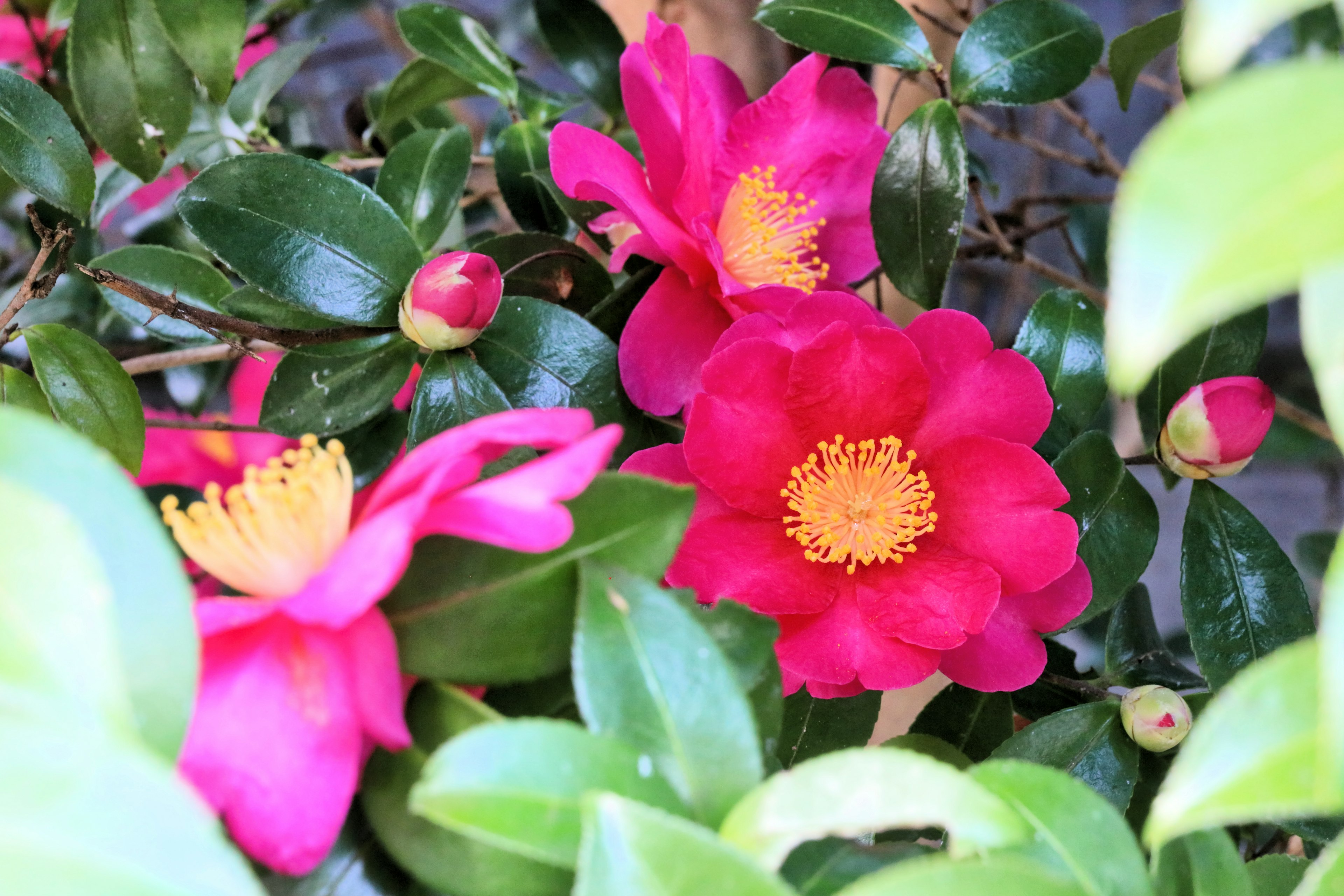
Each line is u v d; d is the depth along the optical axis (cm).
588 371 33
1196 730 20
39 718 18
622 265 33
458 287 31
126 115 36
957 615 30
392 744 24
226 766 23
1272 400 32
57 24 42
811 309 31
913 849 25
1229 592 33
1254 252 14
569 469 23
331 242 32
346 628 24
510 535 23
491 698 26
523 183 39
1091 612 32
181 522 27
